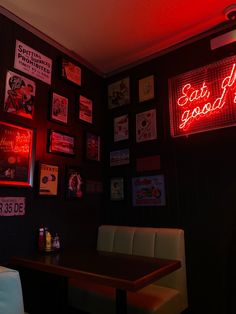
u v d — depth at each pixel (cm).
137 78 292
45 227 226
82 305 197
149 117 274
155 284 209
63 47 268
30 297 199
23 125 217
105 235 257
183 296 201
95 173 290
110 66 307
